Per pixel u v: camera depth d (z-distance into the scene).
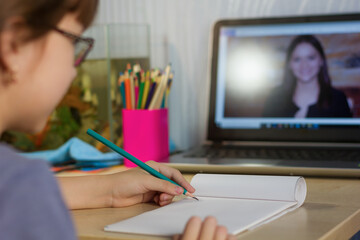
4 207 0.39
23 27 0.44
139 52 1.22
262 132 1.20
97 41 1.13
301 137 1.17
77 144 1.08
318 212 0.65
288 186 0.68
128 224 0.59
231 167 0.92
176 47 1.35
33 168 0.41
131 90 1.05
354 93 1.15
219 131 1.22
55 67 0.47
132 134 1.04
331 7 1.24
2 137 1.22
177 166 0.95
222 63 1.23
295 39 1.19
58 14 0.46
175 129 1.36
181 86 1.35
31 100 0.47
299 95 1.18
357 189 0.80
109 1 1.40
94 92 1.14
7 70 0.45
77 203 0.71
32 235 0.39
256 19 1.21
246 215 0.61
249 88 1.21
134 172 0.76
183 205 0.68
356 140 1.14
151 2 1.36
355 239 1.00
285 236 0.54
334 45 1.16
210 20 1.32
